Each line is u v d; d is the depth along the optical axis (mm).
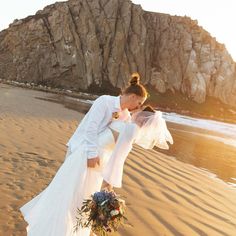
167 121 27641
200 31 75750
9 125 11453
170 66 69688
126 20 65438
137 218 5395
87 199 3650
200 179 8922
